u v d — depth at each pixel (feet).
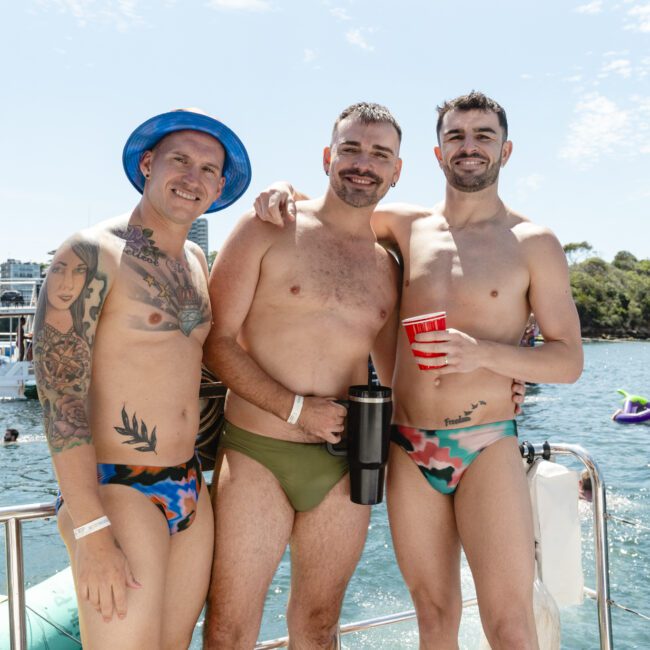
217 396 9.10
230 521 8.03
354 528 8.56
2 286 171.42
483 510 8.30
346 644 23.07
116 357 6.87
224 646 7.93
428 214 9.65
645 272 414.62
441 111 9.36
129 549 6.52
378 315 8.94
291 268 8.50
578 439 76.48
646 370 186.29
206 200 7.57
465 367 8.00
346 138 8.65
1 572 29.22
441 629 8.83
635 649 23.21
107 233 7.04
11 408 106.93
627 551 33.71
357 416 7.95
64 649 11.24
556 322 8.65
